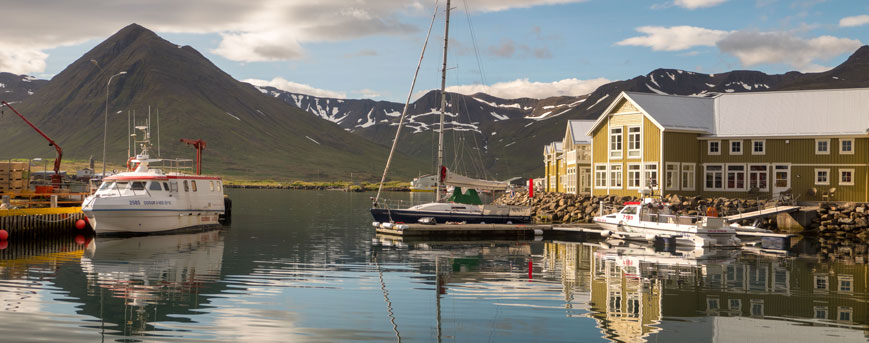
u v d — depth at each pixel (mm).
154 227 43094
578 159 73500
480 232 46250
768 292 24328
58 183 52594
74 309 20531
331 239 43188
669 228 41062
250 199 114688
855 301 22766
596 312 20812
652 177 58031
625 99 60500
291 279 26625
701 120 59812
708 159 59125
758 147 57469
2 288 23719
